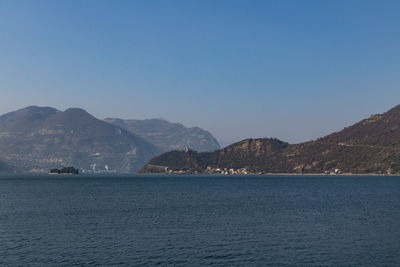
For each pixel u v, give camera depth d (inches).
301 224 2699.3
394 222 2787.9
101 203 4136.3
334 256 1822.1
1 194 5531.5
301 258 1790.1
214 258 1788.9
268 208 3671.3
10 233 2335.1
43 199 4635.8
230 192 6077.8
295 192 6028.5
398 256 1820.9
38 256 1812.3
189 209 3575.3
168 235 2288.4
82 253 1865.2
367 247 1990.7
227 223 2738.7
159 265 1680.6
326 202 4281.5
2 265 1675.7
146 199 4680.1
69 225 2625.5
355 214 3218.5
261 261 1743.4
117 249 1943.9
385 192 5885.8
